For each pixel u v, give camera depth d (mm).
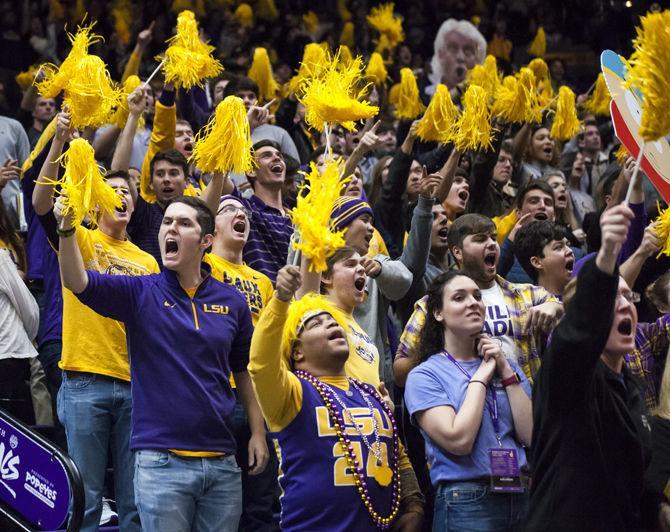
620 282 7371
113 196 7734
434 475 7984
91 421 8648
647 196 13219
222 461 8016
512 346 8898
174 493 7777
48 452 7957
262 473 9195
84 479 8602
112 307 7930
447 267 11125
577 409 6508
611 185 12156
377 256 9742
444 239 11016
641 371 9070
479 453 7855
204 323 8109
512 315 9039
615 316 7129
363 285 8828
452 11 28094
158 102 10797
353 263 8773
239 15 24359
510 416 7992
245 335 8391
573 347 6262
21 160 13359
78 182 7594
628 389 7578
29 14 22125
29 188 10227
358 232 9578
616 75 7551
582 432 6523
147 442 7844
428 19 27516
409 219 12234
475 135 11477
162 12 23172
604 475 6523
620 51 26672
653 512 7965
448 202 12047
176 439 7852
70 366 8727
